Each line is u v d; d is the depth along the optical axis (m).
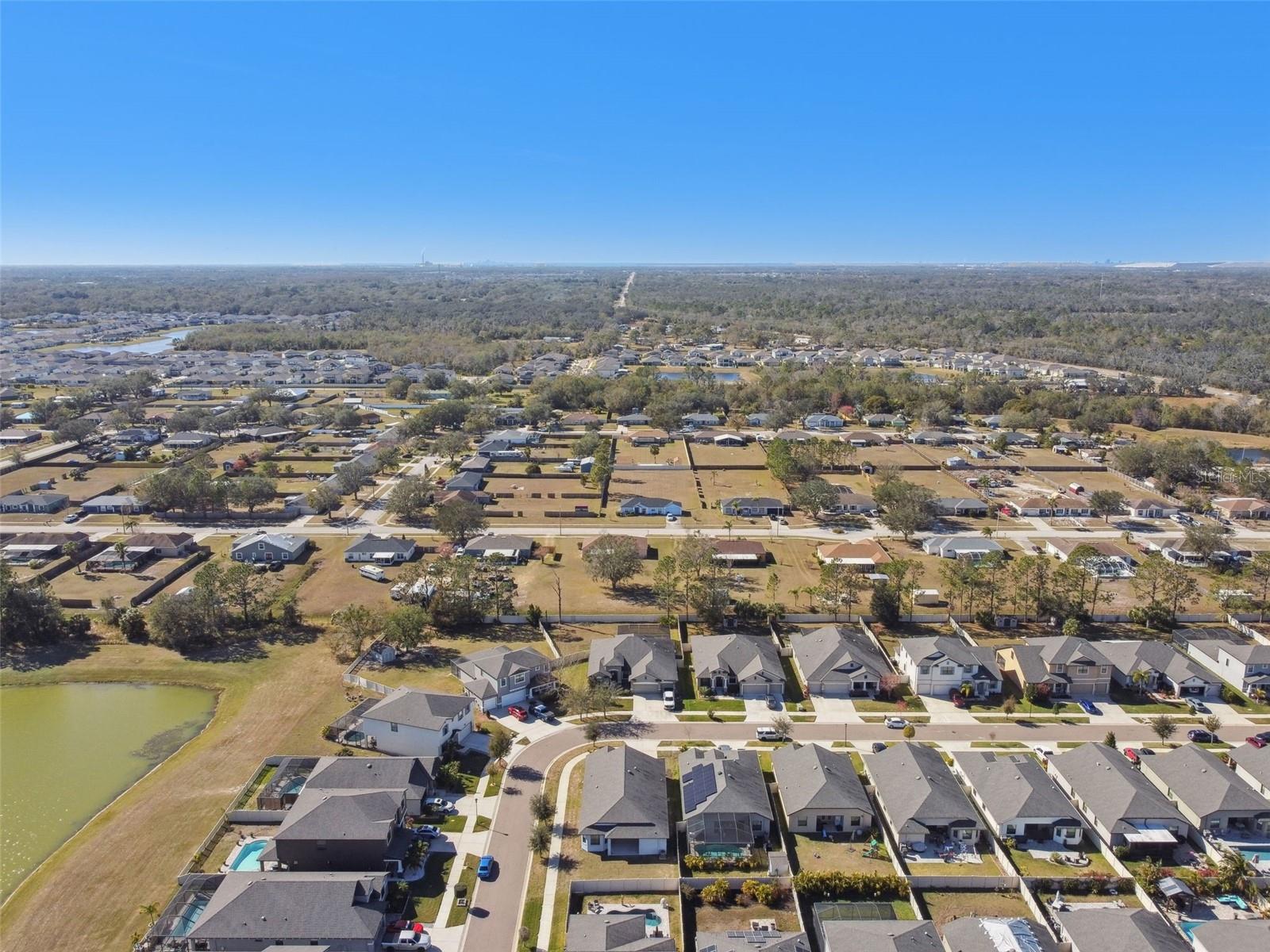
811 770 75.31
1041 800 71.19
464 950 58.41
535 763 80.56
